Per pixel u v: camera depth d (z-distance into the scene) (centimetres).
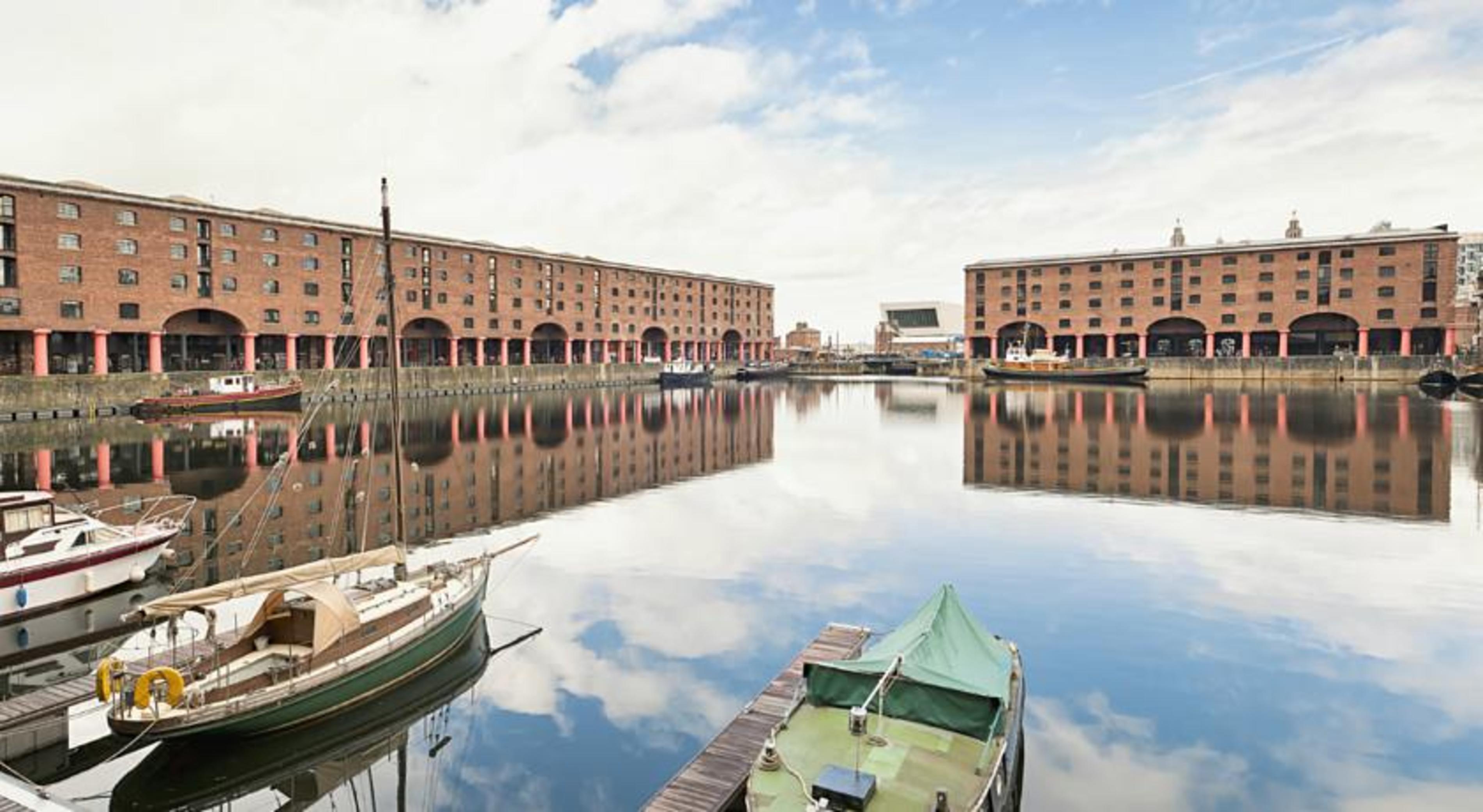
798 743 1159
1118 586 2303
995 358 13050
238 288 8212
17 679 1748
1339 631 1956
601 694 1630
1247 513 3206
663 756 1402
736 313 16112
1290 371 10819
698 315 14950
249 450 4841
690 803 1151
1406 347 10594
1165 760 1382
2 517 2120
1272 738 1455
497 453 4891
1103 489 3769
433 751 1423
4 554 2100
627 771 1362
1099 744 1434
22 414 6347
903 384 13388
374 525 3023
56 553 2172
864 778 1041
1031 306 12800
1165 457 4612
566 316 12056
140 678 1317
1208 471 4147
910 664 1240
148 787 1332
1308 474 4012
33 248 6781
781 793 1044
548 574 2430
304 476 4000
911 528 3012
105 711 1495
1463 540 2759
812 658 1678
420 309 9919
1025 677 1700
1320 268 10906
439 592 1864
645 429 6306
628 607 2139
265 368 8806
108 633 1978
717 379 14650
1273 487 3747
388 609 1695
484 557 2120
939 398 9469
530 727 1503
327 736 1477
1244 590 2258
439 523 3083
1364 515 3158
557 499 3547
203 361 8519
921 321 19800
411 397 9225
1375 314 10638
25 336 7288
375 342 9706
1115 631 1958
